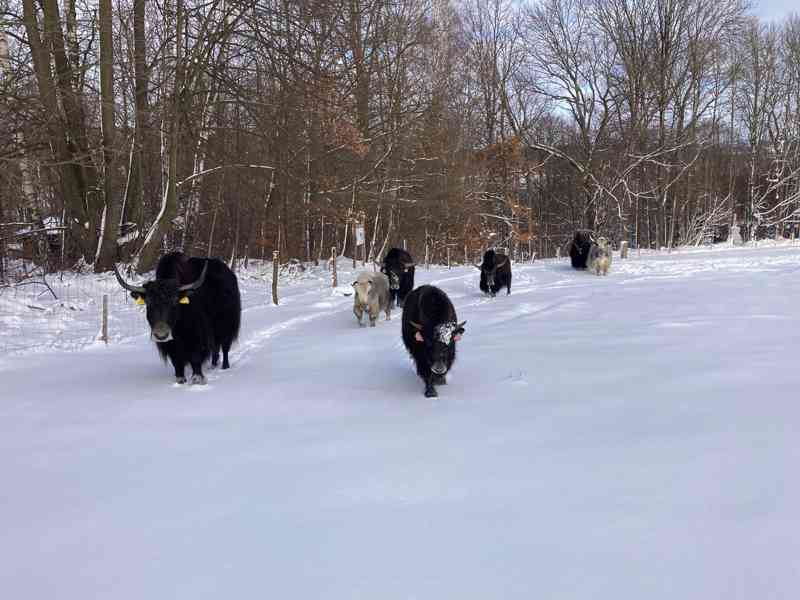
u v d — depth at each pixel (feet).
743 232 169.37
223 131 70.49
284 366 28.63
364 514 12.84
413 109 94.58
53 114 49.03
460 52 122.93
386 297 41.65
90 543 12.02
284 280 68.95
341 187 81.46
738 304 41.14
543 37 131.03
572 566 10.41
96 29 56.29
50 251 63.16
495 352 29.45
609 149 132.77
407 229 109.70
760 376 21.89
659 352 27.02
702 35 131.54
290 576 10.49
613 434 17.06
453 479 14.53
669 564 10.27
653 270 74.08
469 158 119.03
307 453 16.79
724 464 14.28
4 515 13.43
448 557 10.92
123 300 50.03
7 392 24.32
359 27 80.33
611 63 130.93
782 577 9.68
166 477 15.35
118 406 22.18
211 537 12.06
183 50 57.98
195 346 25.38
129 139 61.98
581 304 44.93
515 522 12.14
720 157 169.78
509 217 134.10
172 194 56.85
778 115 163.53
